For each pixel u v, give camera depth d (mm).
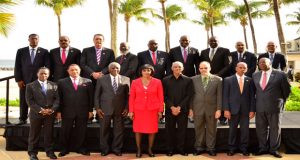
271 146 6289
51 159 6090
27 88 5988
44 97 6008
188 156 6348
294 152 6652
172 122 6355
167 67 7090
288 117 8125
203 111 6316
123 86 6359
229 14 38562
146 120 6180
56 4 28688
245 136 6371
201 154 6469
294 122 7375
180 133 6391
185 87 6305
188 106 6324
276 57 7285
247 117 6352
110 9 17047
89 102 6434
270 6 31078
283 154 6594
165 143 6688
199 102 6332
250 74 7070
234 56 7234
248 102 6348
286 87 6207
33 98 6004
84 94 6344
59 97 6160
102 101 6340
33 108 5895
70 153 6512
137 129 6227
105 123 6320
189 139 6730
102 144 6410
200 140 6430
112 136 6711
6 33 7477
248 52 7230
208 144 6406
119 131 6406
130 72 6906
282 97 6281
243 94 6340
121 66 6961
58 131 6691
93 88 6602
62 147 6387
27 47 6879
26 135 6727
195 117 6371
